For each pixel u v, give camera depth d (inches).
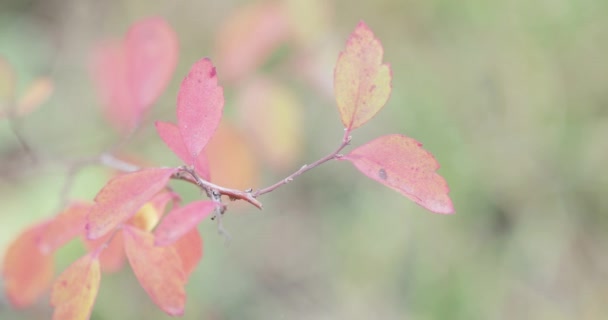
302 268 30.3
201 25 32.2
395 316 28.0
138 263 13.0
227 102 24.1
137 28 17.2
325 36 20.5
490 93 30.7
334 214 31.1
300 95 30.6
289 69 20.4
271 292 29.4
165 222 12.4
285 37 19.9
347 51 13.1
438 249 28.4
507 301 27.9
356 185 31.4
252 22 19.8
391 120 30.5
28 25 36.4
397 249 28.9
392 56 31.1
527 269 28.9
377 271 28.9
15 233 26.0
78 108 32.4
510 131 29.9
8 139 29.8
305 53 20.3
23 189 27.3
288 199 32.1
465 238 28.6
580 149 29.7
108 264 15.0
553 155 29.8
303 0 19.9
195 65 13.0
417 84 30.2
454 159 28.6
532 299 28.0
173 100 27.8
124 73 17.6
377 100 13.1
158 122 13.3
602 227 29.3
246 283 29.1
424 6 31.3
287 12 19.8
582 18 30.3
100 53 20.8
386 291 28.7
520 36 30.7
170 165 26.8
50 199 26.8
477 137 29.6
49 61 35.1
